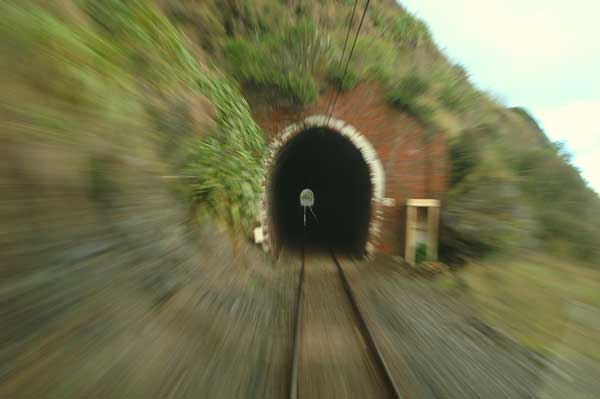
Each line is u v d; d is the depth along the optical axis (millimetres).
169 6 10539
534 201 15156
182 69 7965
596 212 16625
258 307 7254
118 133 4691
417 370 5445
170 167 6215
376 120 13578
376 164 13664
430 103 13977
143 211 4965
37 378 2758
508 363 5887
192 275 5988
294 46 12961
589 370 5848
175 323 4746
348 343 6410
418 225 13367
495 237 12125
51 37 4012
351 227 18547
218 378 4336
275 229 14836
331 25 14961
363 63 13516
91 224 3852
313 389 4828
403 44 17859
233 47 12453
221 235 7984
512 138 17578
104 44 5293
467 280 10625
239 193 9461
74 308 3377
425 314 8070
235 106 10688
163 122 6273
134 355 3725
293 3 13898
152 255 4980
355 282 10633
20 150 3137
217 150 8445
